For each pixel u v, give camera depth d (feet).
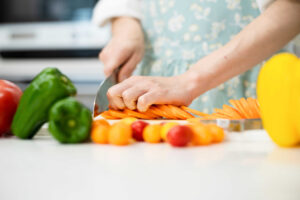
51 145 1.76
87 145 1.75
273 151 1.54
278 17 2.27
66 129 1.78
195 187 1.01
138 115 2.42
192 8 3.42
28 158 1.44
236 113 2.17
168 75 3.54
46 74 1.90
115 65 3.20
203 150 1.59
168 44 3.57
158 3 3.59
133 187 1.02
